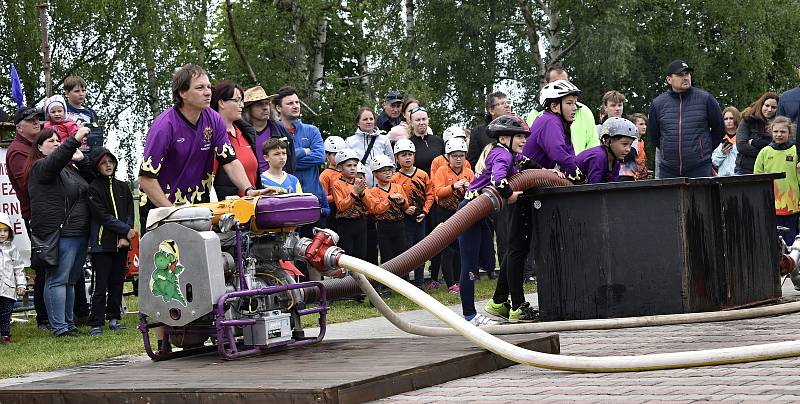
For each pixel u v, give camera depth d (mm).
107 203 10602
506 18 33156
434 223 13297
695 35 34062
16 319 12305
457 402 4859
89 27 27016
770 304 8922
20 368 7961
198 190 7117
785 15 35125
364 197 12477
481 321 9156
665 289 8227
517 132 8828
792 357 5465
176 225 6176
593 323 8055
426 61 32750
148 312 6336
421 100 26812
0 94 26859
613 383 5094
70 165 10570
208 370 5777
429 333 7523
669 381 5027
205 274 6094
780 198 12859
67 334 10367
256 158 8766
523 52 33219
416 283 13320
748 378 4934
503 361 6008
